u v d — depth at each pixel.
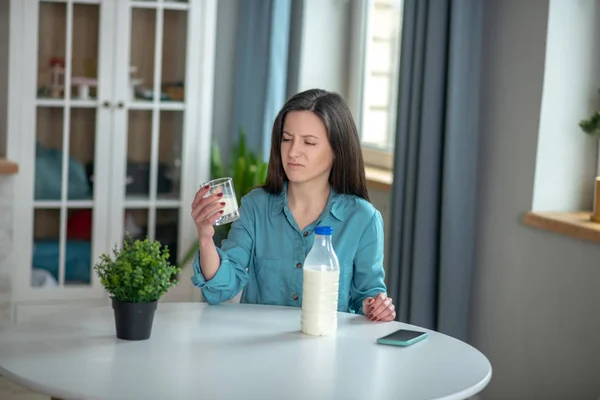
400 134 3.83
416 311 3.76
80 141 4.49
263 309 2.52
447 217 3.69
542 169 3.54
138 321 2.15
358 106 5.03
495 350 3.76
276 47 4.82
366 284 2.60
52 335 2.19
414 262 3.75
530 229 3.56
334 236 2.57
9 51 4.31
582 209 3.62
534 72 3.53
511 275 3.66
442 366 2.08
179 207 4.68
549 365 3.48
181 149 4.65
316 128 2.48
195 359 2.04
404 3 3.78
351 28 5.02
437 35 3.65
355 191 2.61
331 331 2.28
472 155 3.71
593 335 3.27
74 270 4.55
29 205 4.43
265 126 4.85
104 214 4.56
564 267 3.40
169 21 4.56
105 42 4.46
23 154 4.38
